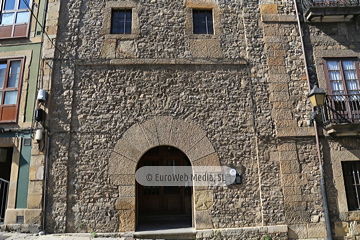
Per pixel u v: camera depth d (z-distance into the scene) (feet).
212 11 22.16
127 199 18.70
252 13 22.20
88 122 19.69
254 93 20.71
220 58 21.06
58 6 21.56
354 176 20.12
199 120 20.13
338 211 19.20
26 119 19.75
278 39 21.74
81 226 18.21
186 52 21.07
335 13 21.43
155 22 21.56
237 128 20.11
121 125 19.76
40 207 18.25
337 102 20.79
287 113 20.43
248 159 19.71
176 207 24.27
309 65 21.48
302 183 19.42
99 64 20.58
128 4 21.83
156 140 19.66
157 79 20.62
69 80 20.26
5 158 20.67
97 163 19.12
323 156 19.95
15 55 20.85
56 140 19.30
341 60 21.66
